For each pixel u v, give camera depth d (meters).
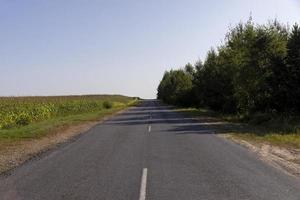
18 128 27.61
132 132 25.03
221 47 44.16
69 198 8.81
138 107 81.94
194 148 17.19
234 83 37.91
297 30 30.84
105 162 13.64
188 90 72.31
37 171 12.13
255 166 12.84
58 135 23.95
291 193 9.17
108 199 8.71
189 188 9.70
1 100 52.56
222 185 10.03
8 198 8.85
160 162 13.56
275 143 19.44
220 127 28.44
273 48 36.22
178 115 46.28
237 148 17.30
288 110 30.88
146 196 8.93
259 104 35.84
